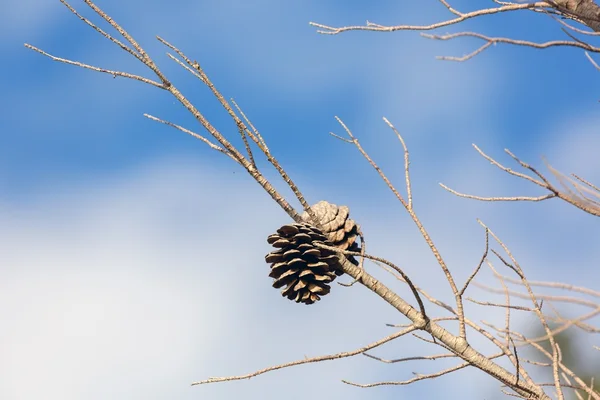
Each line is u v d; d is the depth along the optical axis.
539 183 7.14
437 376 8.84
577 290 6.34
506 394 9.04
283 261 9.94
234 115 8.97
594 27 7.39
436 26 6.95
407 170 8.98
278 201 9.66
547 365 9.43
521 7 6.86
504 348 9.06
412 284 8.59
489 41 6.45
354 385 8.83
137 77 8.89
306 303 9.79
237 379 8.25
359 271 9.67
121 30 8.77
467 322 9.45
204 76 8.80
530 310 8.89
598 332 6.74
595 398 8.73
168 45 8.80
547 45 6.46
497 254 7.95
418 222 8.88
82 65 8.78
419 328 9.11
